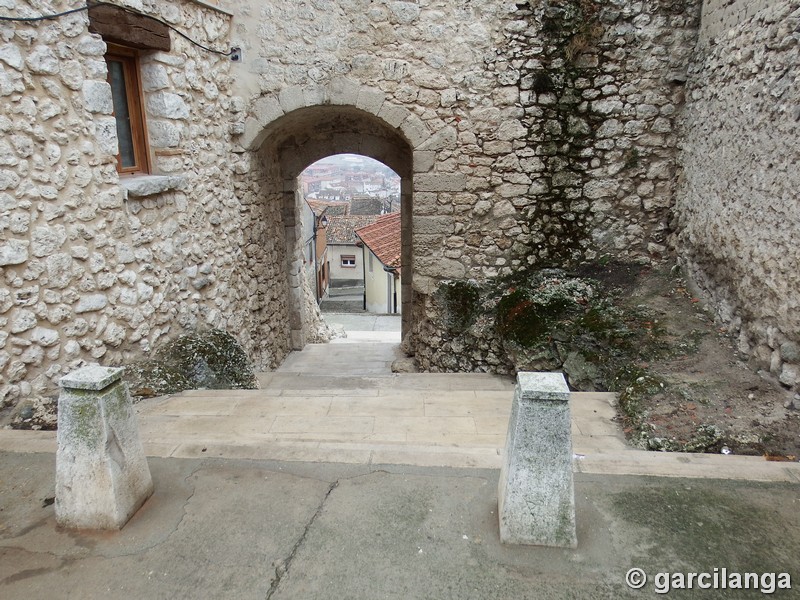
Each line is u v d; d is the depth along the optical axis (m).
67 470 2.18
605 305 4.83
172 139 4.26
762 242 3.56
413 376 5.35
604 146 5.24
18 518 2.32
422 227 5.64
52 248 3.21
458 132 5.34
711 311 4.34
